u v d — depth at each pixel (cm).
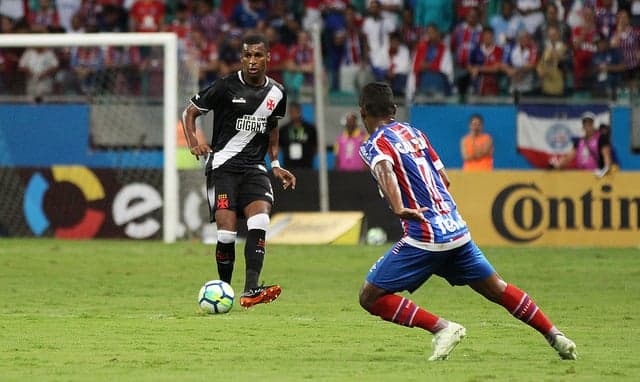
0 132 6969
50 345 2841
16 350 2748
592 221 6706
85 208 6838
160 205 6806
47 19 7944
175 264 5325
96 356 2650
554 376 2336
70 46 6675
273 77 7569
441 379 2283
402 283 2523
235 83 3575
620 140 7156
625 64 7631
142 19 7969
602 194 6719
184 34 7894
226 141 3591
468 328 3275
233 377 2314
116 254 5800
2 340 2933
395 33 7638
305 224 6762
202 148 3503
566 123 7125
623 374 2377
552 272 5162
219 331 3130
